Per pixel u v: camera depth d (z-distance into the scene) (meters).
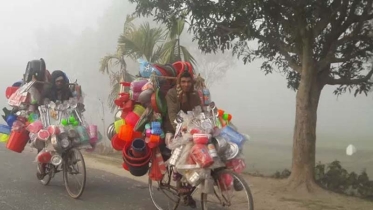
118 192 7.29
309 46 7.89
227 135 5.09
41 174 7.43
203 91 5.69
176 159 5.07
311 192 7.90
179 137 5.13
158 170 5.57
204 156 4.80
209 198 5.31
